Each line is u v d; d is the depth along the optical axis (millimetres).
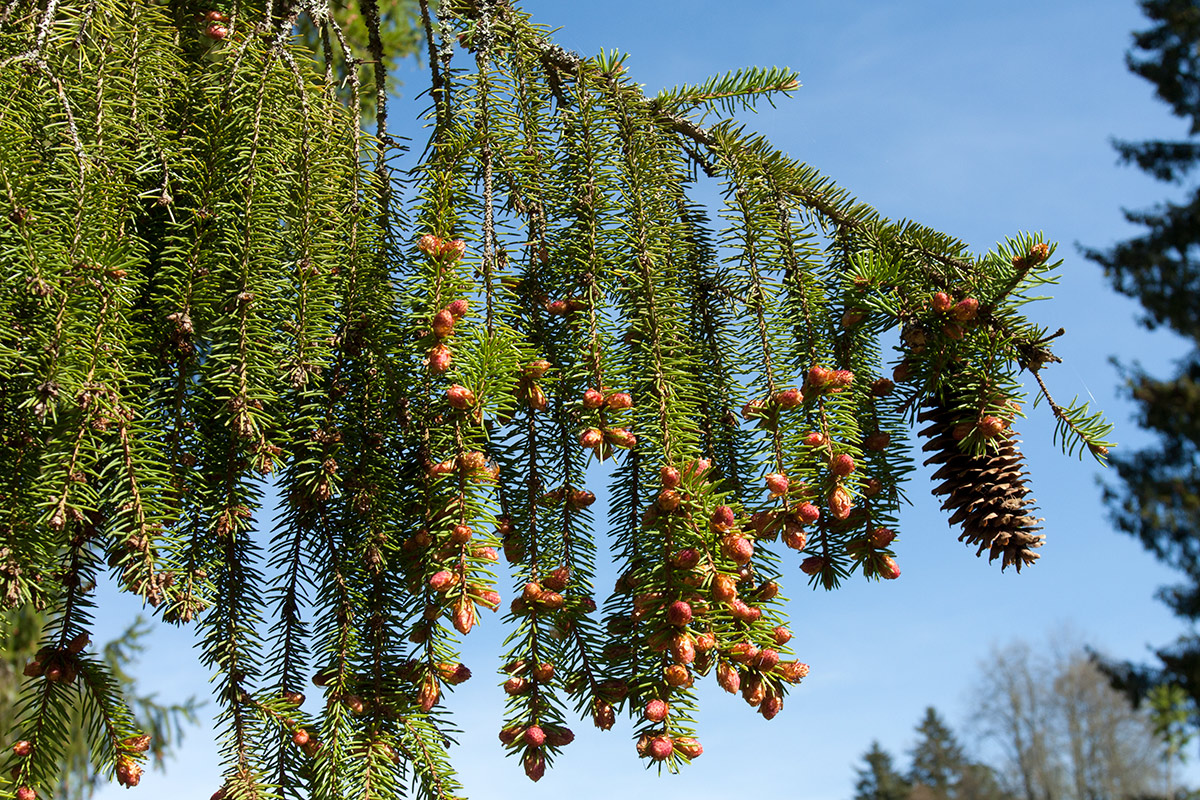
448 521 855
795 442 909
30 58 883
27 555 828
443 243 884
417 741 872
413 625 877
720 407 968
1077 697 13539
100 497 865
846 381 909
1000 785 14812
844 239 994
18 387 833
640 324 915
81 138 890
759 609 883
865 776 17219
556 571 897
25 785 878
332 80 967
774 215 967
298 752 881
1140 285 7570
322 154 941
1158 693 8914
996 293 921
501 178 945
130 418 851
